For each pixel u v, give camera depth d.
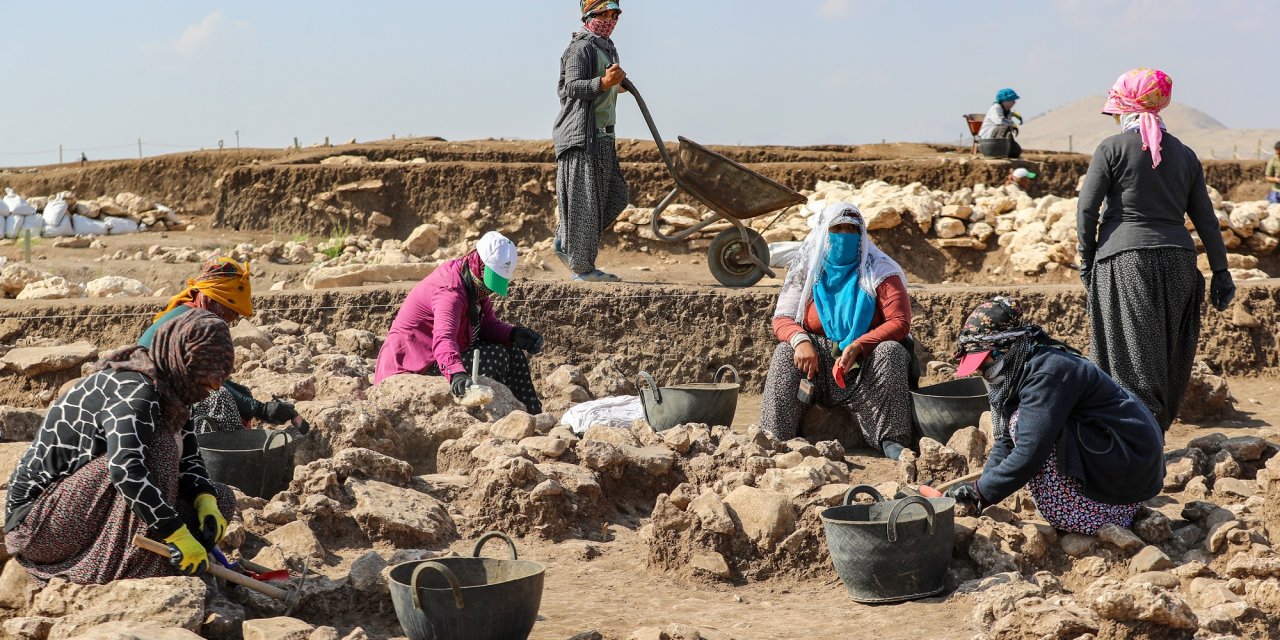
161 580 3.17
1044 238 11.19
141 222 16.86
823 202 13.33
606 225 8.70
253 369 6.64
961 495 3.99
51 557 3.32
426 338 5.86
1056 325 8.09
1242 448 4.98
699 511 4.09
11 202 15.46
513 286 8.22
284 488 4.79
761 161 19.55
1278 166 16.81
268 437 4.54
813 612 3.67
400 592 3.06
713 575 4.00
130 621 3.03
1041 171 16.55
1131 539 3.87
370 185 16.67
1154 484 3.95
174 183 18.92
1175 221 5.01
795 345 5.39
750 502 4.16
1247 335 8.05
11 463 4.20
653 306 8.16
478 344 6.07
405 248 14.13
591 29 8.14
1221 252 5.11
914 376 5.68
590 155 8.24
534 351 6.21
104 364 3.28
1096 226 5.16
